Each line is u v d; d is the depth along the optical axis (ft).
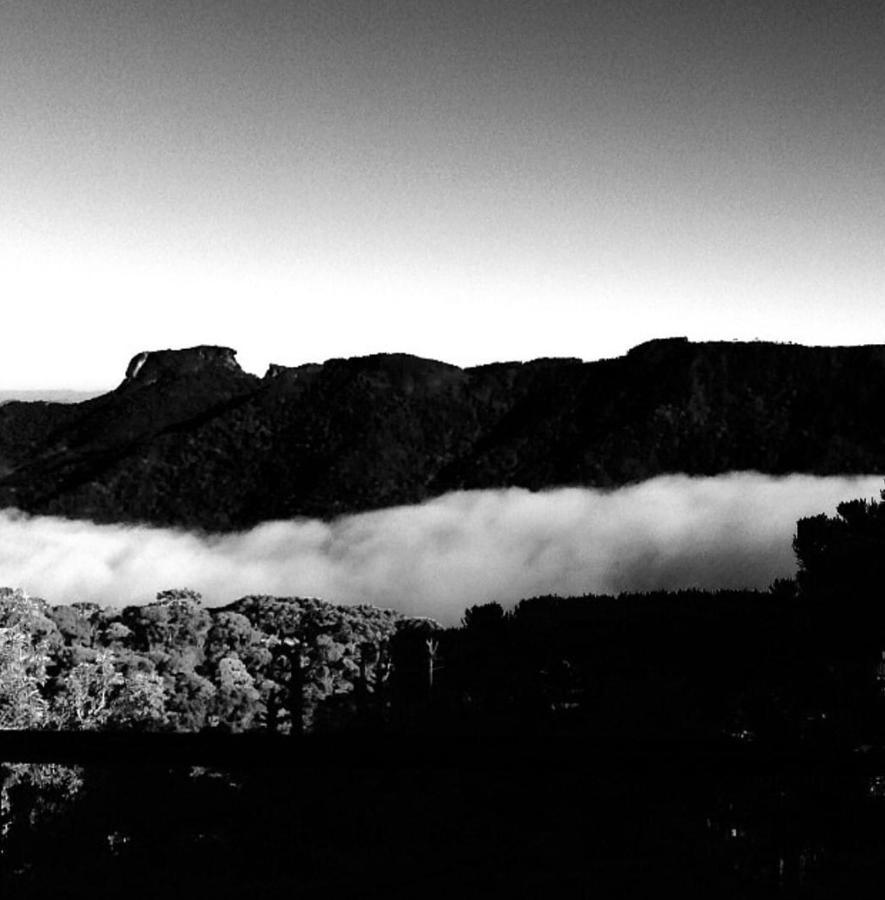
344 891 17.51
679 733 21.24
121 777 34.35
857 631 21.94
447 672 31.27
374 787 25.50
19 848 25.80
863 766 6.66
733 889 15.24
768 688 21.85
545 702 26.07
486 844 19.51
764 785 16.85
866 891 14.39
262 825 26.66
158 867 26.30
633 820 18.30
